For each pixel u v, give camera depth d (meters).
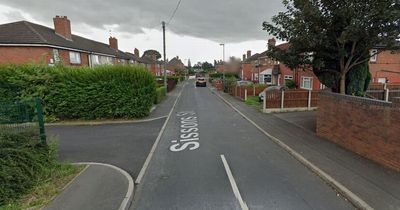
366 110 6.97
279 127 11.75
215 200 5.09
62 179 6.04
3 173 4.82
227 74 66.75
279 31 8.93
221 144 9.30
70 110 14.13
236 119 14.49
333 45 8.70
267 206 4.82
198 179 6.16
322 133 9.58
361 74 9.46
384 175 5.84
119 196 5.20
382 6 6.86
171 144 9.40
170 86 38.25
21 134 6.14
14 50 21.33
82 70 14.09
